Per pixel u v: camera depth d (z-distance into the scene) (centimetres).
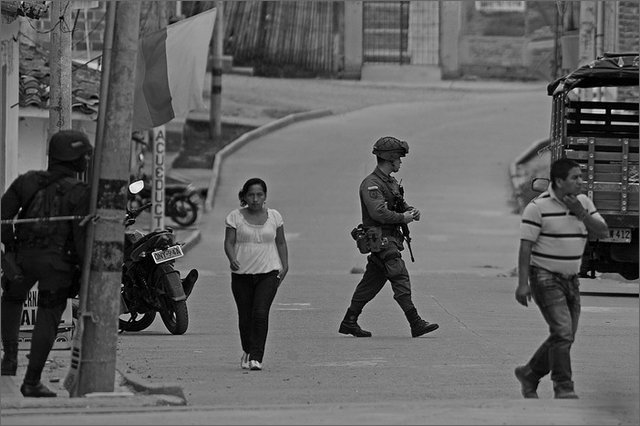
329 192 11512
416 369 3941
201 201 11075
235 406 3158
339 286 6831
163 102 4956
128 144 3259
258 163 12788
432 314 5528
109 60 3275
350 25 17512
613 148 6372
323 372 3881
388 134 14088
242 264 3912
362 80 17450
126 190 3278
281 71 17250
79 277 3334
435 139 13775
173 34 4944
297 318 5378
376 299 6222
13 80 5828
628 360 4131
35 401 3131
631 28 10956
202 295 6412
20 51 7131
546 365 3250
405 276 4712
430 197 11450
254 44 17412
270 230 3928
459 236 9750
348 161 12825
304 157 13000
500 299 6197
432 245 9306
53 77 5000
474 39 17700
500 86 17275
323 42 17575
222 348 4469
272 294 3934
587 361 4109
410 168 12525
